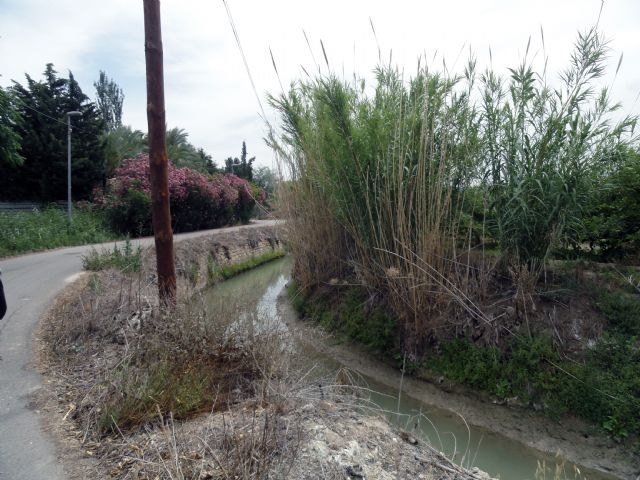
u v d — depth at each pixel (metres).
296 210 8.54
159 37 5.58
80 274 8.66
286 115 8.19
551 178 5.20
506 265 5.89
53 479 2.78
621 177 5.49
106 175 21.52
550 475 4.04
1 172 18.31
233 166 39.19
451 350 5.66
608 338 4.81
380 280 6.69
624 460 4.07
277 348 4.71
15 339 5.18
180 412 3.63
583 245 6.46
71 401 3.81
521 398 4.91
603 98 5.14
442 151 5.72
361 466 3.08
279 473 2.77
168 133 27.39
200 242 13.43
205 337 4.64
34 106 19.39
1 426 3.40
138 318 5.45
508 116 5.56
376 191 6.36
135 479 2.73
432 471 3.29
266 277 13.49
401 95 6.08
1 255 11.20
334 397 4.39
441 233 5.99
